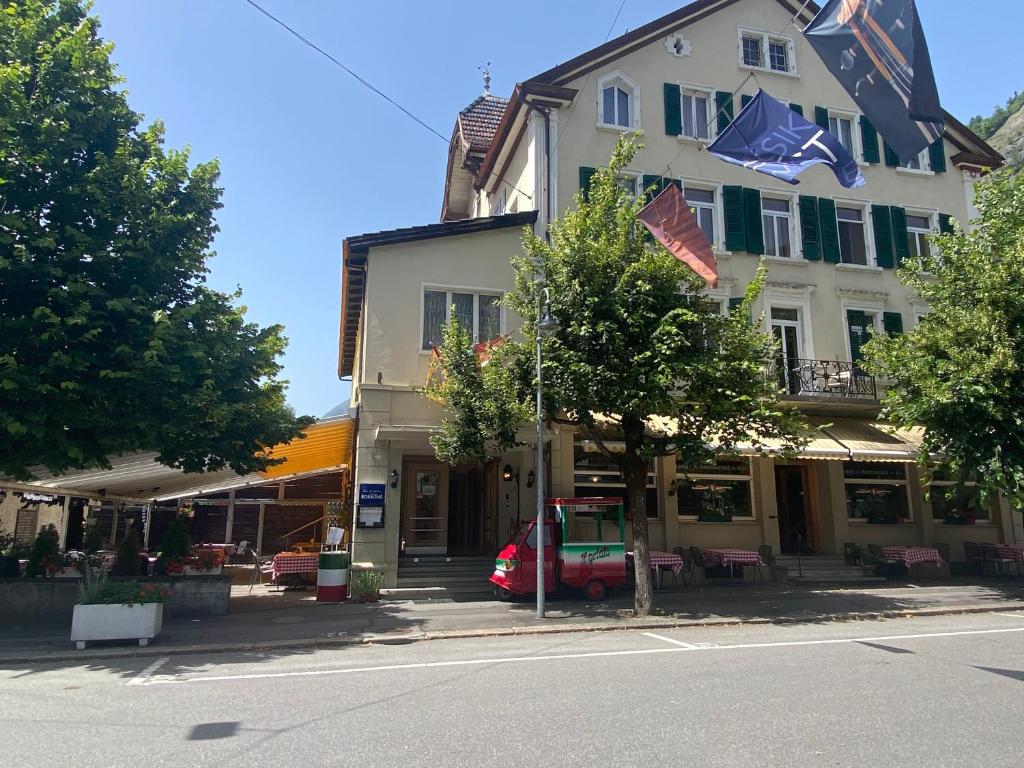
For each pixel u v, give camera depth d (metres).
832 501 18.88
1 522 22.53
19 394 9.83
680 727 5.48
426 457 18.50
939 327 15.41
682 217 12.20
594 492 17.31
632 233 13.46
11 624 11.44
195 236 12.10
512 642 9.89
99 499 23.31
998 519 19.92
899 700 6.29
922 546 19.06
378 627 11.11
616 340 12.06
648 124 19.47
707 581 17.11
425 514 18.33
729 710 5.95
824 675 7.34
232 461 12.77
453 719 5.75
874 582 17.31
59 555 13.44
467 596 14.63
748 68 20.61
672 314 11.86
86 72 11.39
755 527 18.23
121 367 10.66
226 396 12.09
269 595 15.66
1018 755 4.86
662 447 12.84
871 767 4.63
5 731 5.58
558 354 12.42
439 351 14.15
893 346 16.23
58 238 10.84
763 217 20.02
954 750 4.95
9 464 10.45
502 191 22.12
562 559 14.02
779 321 19.47
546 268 13.06
